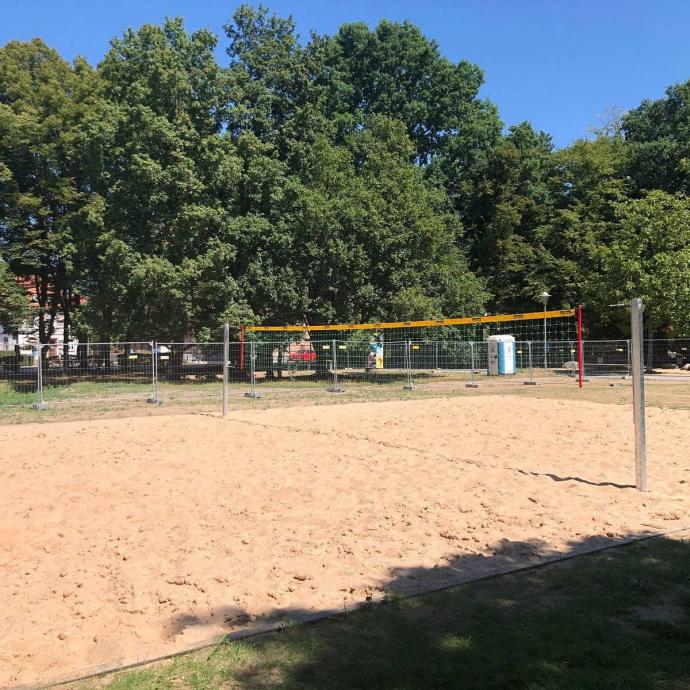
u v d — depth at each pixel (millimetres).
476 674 2852
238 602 3713
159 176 22812
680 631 3223
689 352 27891
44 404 15602
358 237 24938
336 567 4242
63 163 27438
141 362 20938
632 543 4688
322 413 13352
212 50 26141
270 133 26984
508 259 33812
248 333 23047
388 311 25031
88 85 28688
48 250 27359
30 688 2785
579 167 33719
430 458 8016
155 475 7168
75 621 3496
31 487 6633
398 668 2904
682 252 25469
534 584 3920
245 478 6992
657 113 36188
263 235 24609
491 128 38125
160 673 2918
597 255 29203
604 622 3363
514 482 6676
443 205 34781
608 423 11047
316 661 2990
